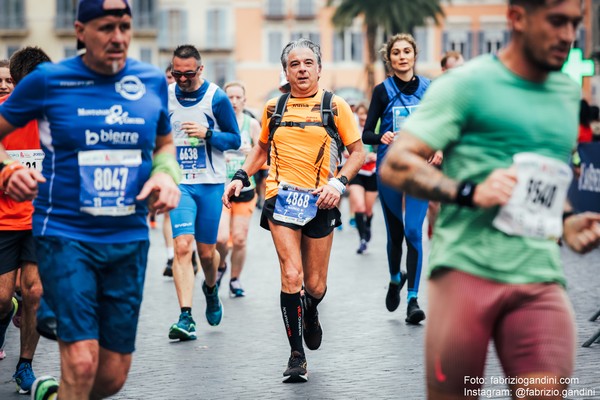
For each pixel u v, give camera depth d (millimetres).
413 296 13648
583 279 17953
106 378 7254
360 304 15453
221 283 18375
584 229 6383
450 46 112375
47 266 7059
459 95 5992
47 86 7016
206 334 13258
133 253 7184
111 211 7082
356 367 11000
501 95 6000
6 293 10062
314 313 11164
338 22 82188
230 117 13289
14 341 13055
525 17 5938
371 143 13914
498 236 6008
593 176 14500
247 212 16609
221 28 114188
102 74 7062
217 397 9773
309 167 10641
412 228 13508
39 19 111000
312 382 10344
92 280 7059
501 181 5742
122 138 7074
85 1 6883
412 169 5922
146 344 12602
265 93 114250
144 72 7172
